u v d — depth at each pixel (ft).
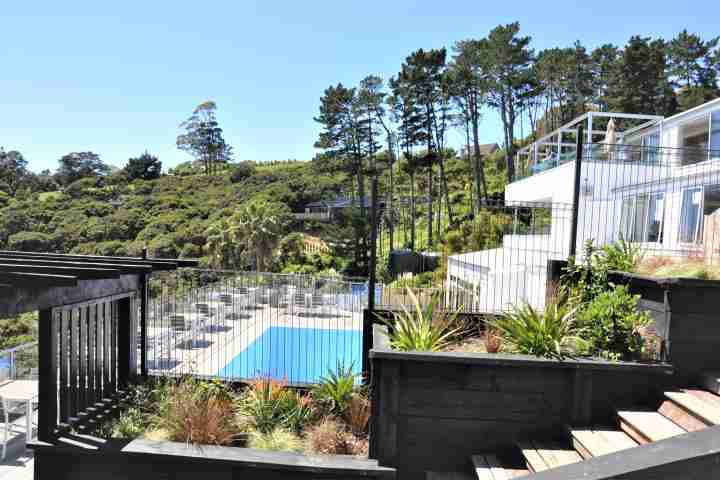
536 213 52.13
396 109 132.05
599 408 13.37
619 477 7.81
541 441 13.33
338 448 15.39
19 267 13.08
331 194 180.75
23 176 248.11
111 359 19.76
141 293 22.03
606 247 17.71
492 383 13.61
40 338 15.60
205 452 14.61
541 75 132.16
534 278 25.73
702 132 45.27
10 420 25.26
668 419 12.07
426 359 13.33
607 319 13.94
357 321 55.26
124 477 14.94
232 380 21.01
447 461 13.78
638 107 124.88
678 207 37.40
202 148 294.25
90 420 17.16
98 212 172.76
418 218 134.00
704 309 13.12
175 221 160.97
